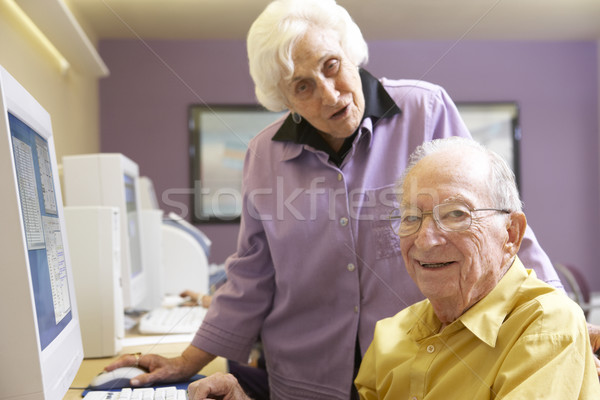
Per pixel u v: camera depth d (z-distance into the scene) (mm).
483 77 4582
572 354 651
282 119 1153
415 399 792
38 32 2588
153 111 4344
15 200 599
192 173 4348
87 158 1487
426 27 3936
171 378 1039
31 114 766
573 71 4668
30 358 604
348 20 1000
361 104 1008
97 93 4215
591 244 4688
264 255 1168
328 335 1084
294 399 1134
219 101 4375
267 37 976
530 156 4660
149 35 4207
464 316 753
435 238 737
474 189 742
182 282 2162
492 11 3840
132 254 1574
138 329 1488
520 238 777
